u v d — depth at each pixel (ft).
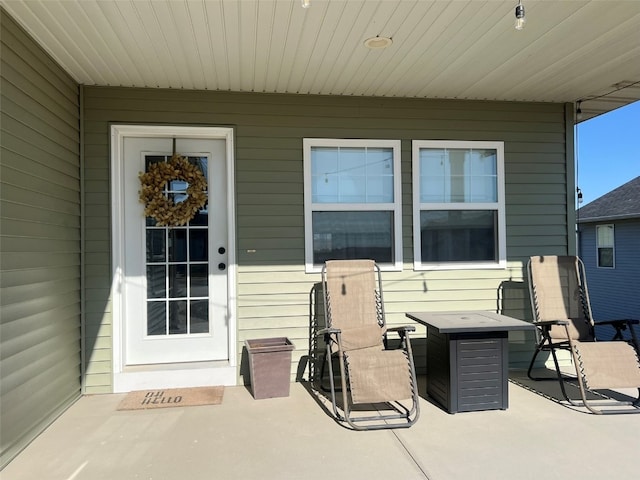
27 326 8.41
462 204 13.33
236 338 12.03
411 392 9.37
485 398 9.95
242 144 12.21
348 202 12.82
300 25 8.61
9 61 7.79
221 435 8.79
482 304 13.29
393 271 12.90
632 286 29.84
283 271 12.33
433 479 7.11
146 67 10.41
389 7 8.04
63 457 7.91
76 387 10.89
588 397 10.89
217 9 7.96
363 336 11.23
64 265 10.24
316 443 8.41
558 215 13.80
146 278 12.06
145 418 9.65
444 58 10.30
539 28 8.95
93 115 11.47
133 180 12.01
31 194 8.62
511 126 13.58
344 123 12.73
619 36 9.36
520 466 7.48
